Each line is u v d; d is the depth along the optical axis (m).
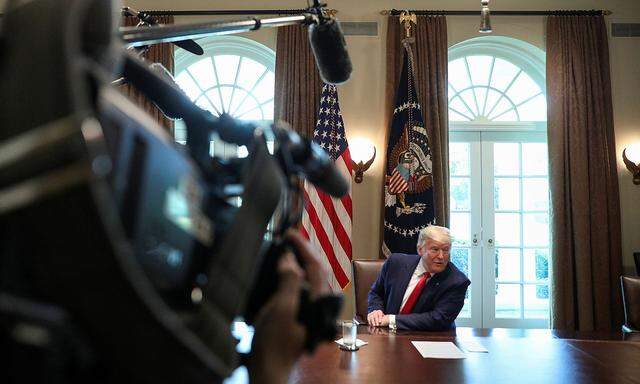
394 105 5.14
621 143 5.24
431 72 5.16
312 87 5.14
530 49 5.45
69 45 0.22
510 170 5.54
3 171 0.20
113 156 0.24
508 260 5.49
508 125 5.53
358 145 5.16
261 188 0.33
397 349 2.24
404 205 4.88
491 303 5.44
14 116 0.21
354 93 5.25
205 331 0.27
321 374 1.85
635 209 5.19
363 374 1.86
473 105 5.59
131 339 0.22
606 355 2.17
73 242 0.20
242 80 5.61
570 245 5.06
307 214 4.52
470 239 5.49
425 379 1.81
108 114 0.24
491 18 5.37
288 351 0.38
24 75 0.22
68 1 0.24
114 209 0.23
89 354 0.22
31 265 0.21
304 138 0.46
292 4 5.32
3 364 0.19
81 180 0.20
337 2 5.32
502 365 2.01
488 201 5.51
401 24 5.21
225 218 0.35
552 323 5.05
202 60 5.60
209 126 0.50
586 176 5.09
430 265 3.12
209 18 5.32
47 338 0.19
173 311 0.28
